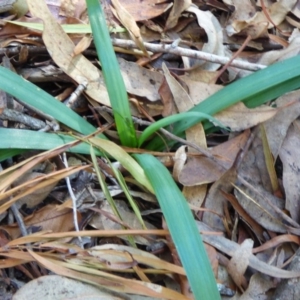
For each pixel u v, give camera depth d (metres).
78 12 0.65
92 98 0.59
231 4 0.72
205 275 0.45
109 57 0.54
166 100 0.61
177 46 0.64
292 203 0.59
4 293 0.49
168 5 0.68
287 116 0.62
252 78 0.58
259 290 0.54
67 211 0.54
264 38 0.71
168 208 0.48
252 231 0.59
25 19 0.63
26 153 0.57
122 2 0.67
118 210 0.56
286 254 0.57
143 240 0.54
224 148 0.60
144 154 0.55
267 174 0.60
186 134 0.59
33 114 0.59
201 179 0.57
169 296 0.48
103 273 0.48
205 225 0.57
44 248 0.50
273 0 0.75
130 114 0.56
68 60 0.59
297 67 0.58
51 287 0.47
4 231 0.53
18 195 0.50
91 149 0.52
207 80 0.63
